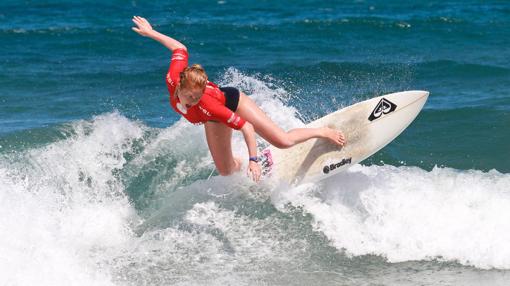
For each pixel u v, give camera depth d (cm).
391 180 2578
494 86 4466
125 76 4984
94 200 2612
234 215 2523
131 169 2850
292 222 2478
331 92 4269
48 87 4581
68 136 3095
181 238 2397
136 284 2120
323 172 2586
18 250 2188
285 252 2331
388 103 2650
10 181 2567
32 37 6606
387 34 6738
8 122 3662
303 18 7919
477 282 2166
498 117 3634
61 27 7206
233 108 2314
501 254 2266
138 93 4447
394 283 2170
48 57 5716
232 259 2283
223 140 2461
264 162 2655
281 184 2608
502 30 6856
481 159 3125
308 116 3600
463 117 3659
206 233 2423
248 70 5131
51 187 2628
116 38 6581
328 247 2362
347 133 2622
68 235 2358
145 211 2619
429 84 4597
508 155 3159
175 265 2238
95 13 8369
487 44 6159
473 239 2316
